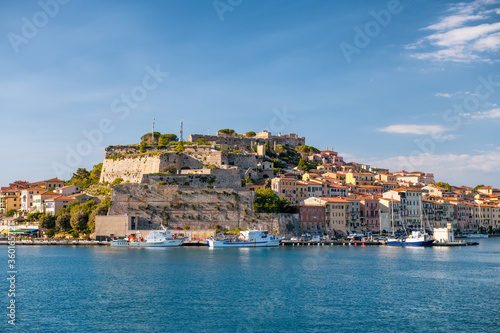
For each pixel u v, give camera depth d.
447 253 182.38
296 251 183.38
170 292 103.44
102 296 99.69
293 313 87.81
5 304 93.25
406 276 124.38
